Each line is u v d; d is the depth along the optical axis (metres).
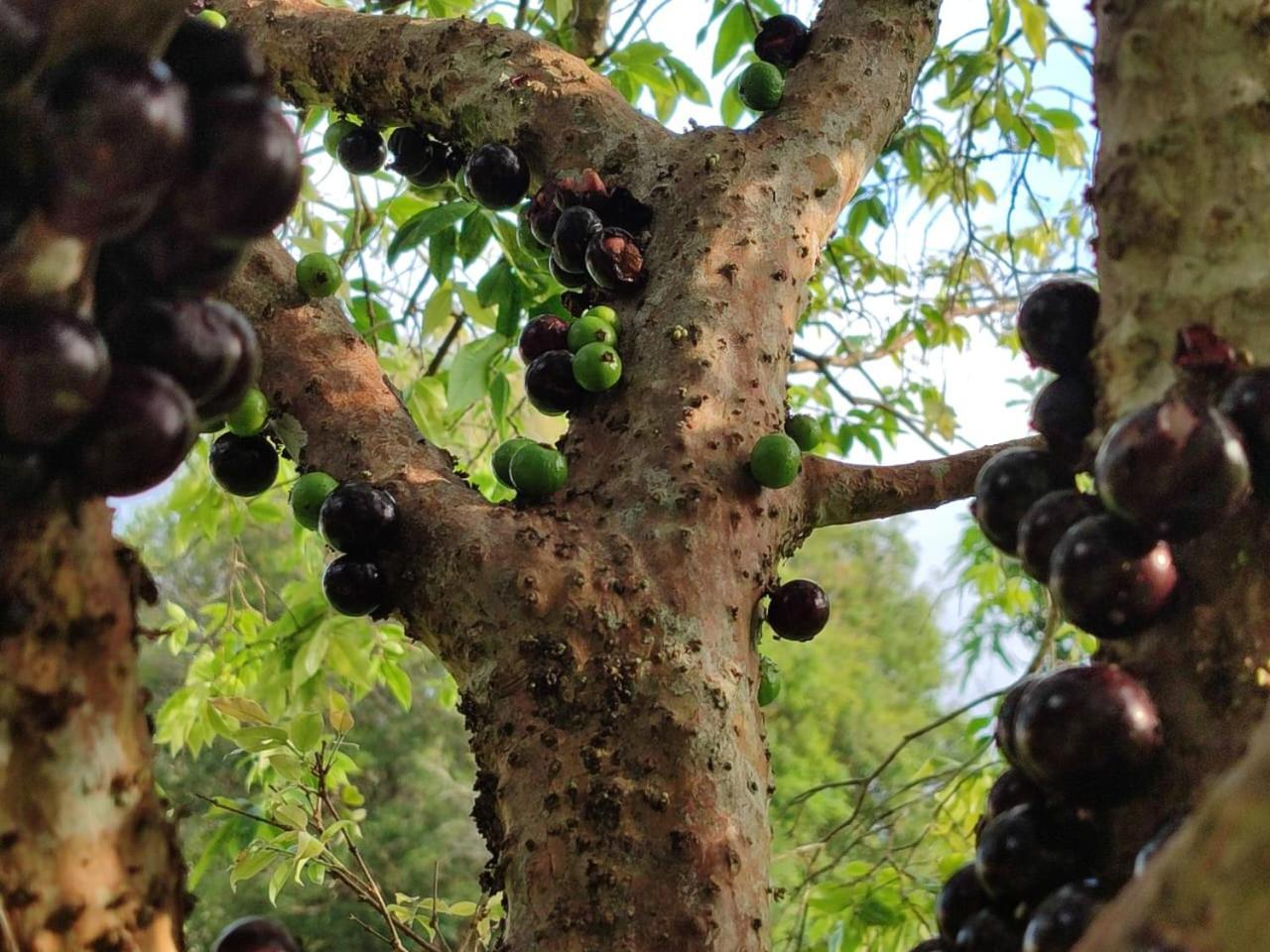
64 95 0.20
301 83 0.63
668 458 0.44
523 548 0.41
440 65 0.58
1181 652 0.28
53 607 0.23
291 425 0.49
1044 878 0.29
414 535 0.43
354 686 0.87
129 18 0.20
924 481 0.51
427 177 0.63
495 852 0.40
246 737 0.60
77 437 0.23
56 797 0.23
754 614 0.43
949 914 0.32
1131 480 0.27
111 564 0.24
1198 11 0.29
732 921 0.36
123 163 0.20
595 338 0.47
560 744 0.38
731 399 0.46
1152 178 0.30
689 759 0.38
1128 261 0.30
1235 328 0.28
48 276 0.22
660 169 0.52
